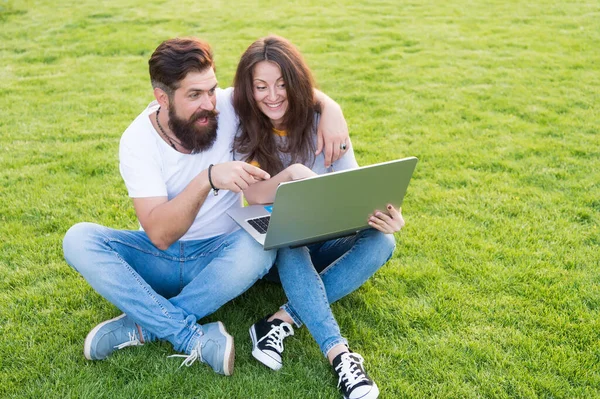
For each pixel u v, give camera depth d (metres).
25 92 5.99
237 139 2.59
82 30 8.40
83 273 2.32
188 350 2.36
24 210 3.62
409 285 2.93
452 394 2.26
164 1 10.32
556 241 3.31
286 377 2.35
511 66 6.80
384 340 2.55
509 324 2.64
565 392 2.27
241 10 9.77
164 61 2.27
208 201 2.55
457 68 6.77
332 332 2.35
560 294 2.83
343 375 2.25
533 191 3.90
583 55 7.15
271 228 2.20
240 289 2.40
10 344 2.48
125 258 2.46
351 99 5.85
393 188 2.30
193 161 2.50
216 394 2.24
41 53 7.36
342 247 2.66
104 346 2.39
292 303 2.40
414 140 4.84
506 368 2.38
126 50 7.55
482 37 8.05
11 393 2.26
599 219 3.54
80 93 5.98
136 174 2.39
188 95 2.31
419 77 6.47
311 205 2.18
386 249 2.54
